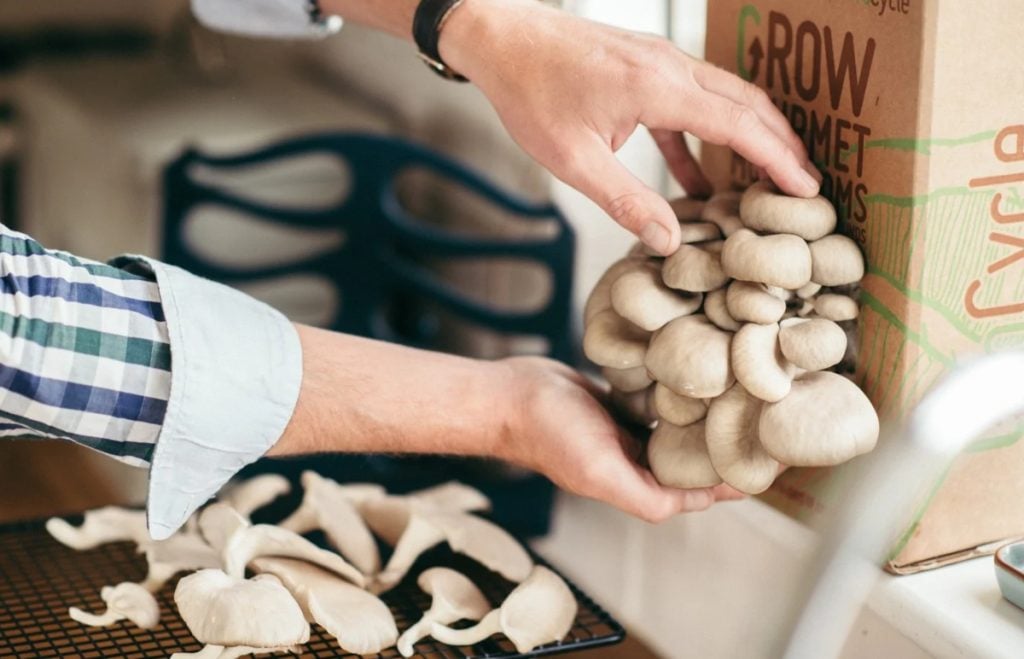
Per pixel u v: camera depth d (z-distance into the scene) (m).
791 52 0.88
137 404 0.83
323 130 1.99
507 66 0.91
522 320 1.59
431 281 1.66
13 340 0.78
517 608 0.92
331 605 0.90
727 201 0.90
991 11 0.77
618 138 0.87
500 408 0.93
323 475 1.38
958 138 0.79
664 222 0.84
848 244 0.83
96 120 2.03
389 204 1.66
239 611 0.85
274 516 1.19
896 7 0.78
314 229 1.67
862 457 0.83
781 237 0.81
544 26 0.91
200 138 1.94
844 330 0.86
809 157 0.88
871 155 0.82
